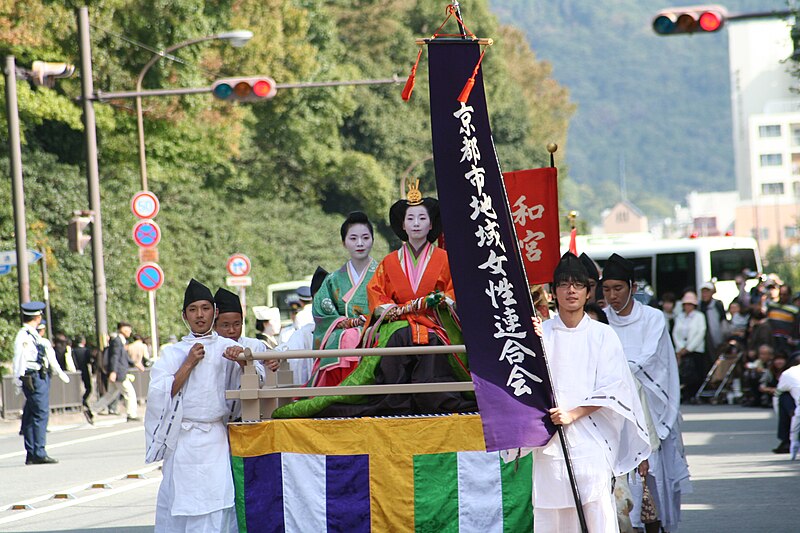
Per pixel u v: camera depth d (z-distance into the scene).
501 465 15.26
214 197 95.75
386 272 16.47
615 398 13.51
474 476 15.26
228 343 16.92
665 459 18.70
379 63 136.50
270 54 98.94
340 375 16.67
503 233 13.52
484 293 13.51
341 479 15.29
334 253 112.38
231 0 95.00
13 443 41.69
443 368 15.66
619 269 18.95
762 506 23.00
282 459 15.47
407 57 137.62
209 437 16.53
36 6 75.69
